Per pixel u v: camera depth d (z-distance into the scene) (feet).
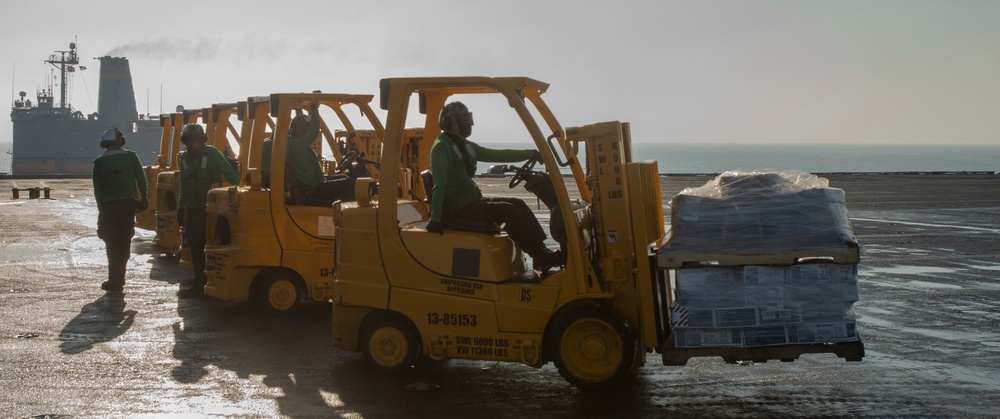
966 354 23.31
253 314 28.73
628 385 19.92
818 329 17.28
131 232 34.17
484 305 19.21
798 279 17.28
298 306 28.40
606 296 18.71
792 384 20.11
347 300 20.07
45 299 31.58
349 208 20.16
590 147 18.72
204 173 32.22
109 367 21.43
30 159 451.12
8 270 39.42
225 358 22.45
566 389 19.54
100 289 34.01
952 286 35.63
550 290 18.94
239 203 28.07
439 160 19.62
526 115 18.97
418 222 22.41
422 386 19.56
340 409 17.90
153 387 19.60
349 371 21.01
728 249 17.34
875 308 30.55
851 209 81.56
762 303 17.33
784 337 17.37
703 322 17.44
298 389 19.40
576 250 18.74
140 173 34.27
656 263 17.71
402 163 28.43
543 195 20.25
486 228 20.12
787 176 18.08
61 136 451.94
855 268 17.22
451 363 21.97
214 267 28.96
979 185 131.03
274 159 27.94
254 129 29.55
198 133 32.24
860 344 17.16
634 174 18.22
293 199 28.45
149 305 30.45
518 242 20.18
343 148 45.34
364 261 19.93
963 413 17.75
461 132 20.38
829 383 20.21
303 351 23.26
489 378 20.49
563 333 18.80
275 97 27.89
